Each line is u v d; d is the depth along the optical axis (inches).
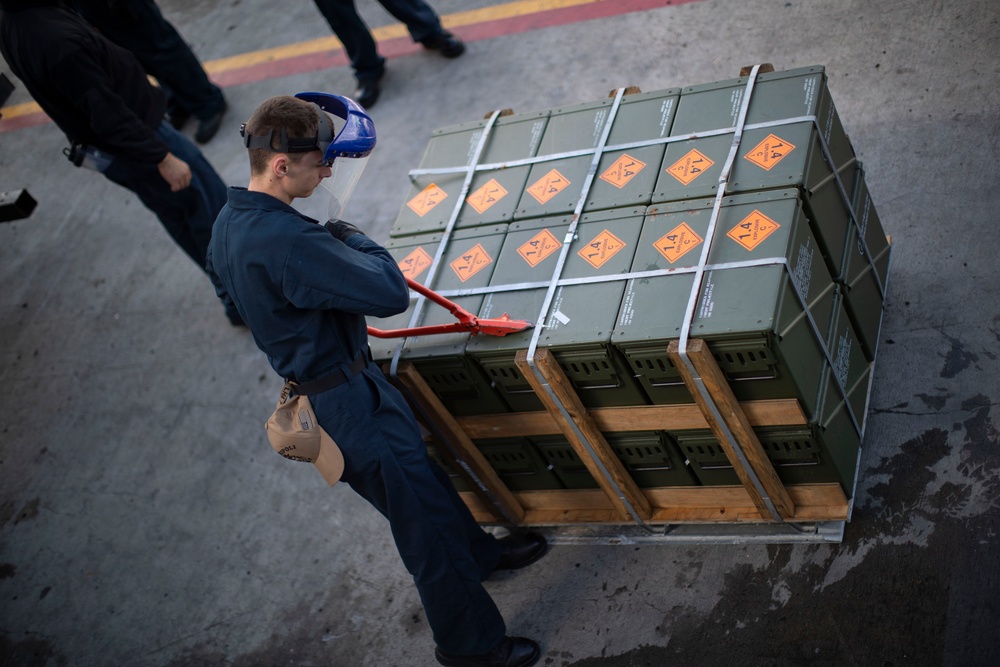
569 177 132.2
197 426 187.8
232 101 262.2
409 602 145.7
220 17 300.5
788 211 112.4
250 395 189.5
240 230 103.9
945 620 113.3
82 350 215.5
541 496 141.1
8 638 163.8
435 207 139.8
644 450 124.9
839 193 128.4
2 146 288.5
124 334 215.0
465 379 123.6
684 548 134.0
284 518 165.8
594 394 119.1
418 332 121.8
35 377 213.6
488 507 143.3
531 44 231.9
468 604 120.9
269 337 107.8
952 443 129.1
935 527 121.9
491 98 222.1
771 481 119.3
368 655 141.5
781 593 123.8
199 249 193.2
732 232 113.3
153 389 199.0
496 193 136.3
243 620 153.3
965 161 161.2
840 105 182.1
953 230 153.3
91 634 159.6
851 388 125.9
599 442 123.0
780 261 106.9
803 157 117.4
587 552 139.8
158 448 186.7
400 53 248.7
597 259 119.6
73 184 264.7
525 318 118.3
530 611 136.1
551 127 141.0
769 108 125.7
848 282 129.0
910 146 168.6
